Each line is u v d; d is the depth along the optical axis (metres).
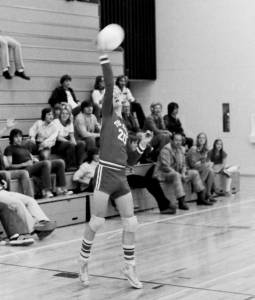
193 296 7.91
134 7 21.97
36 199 13.05
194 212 14.88
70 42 17.41
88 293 8.16
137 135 14.48
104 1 20.67
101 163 8.20
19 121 15.80
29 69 16.14
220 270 9.22
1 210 11.47
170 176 15.20
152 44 22.88
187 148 18.00
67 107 15.12
